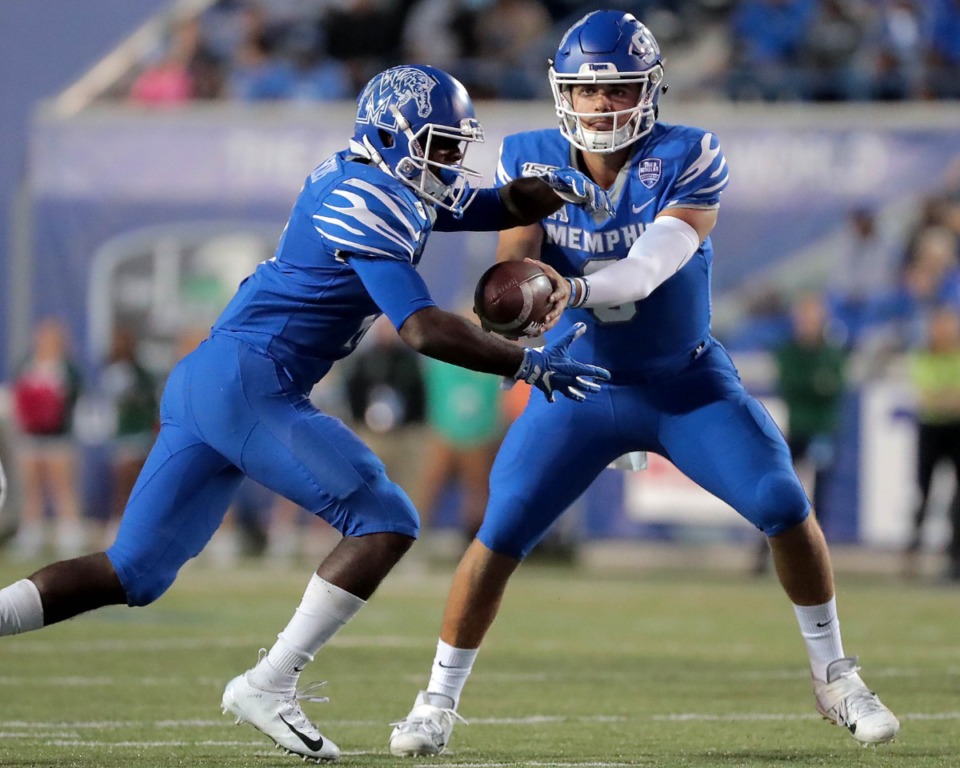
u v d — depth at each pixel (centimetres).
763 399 4297
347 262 1307
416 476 3912
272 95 4988
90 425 4438
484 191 1458
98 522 4422
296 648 1339
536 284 1326
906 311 4281
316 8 5066
